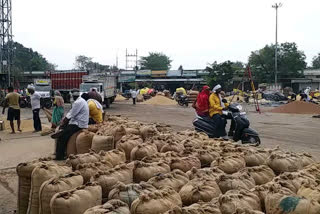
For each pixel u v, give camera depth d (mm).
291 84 65125
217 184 4242
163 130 8766
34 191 4496
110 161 5383
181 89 45250
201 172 4590
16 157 9594
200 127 10227
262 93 40594
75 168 4996
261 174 4703
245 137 9977
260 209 3801
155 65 110938
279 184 4055
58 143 8406
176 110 28234
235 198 3666
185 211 3365
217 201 3689
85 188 3994
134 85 69062
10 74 41562
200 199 3885
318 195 3742
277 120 19641
